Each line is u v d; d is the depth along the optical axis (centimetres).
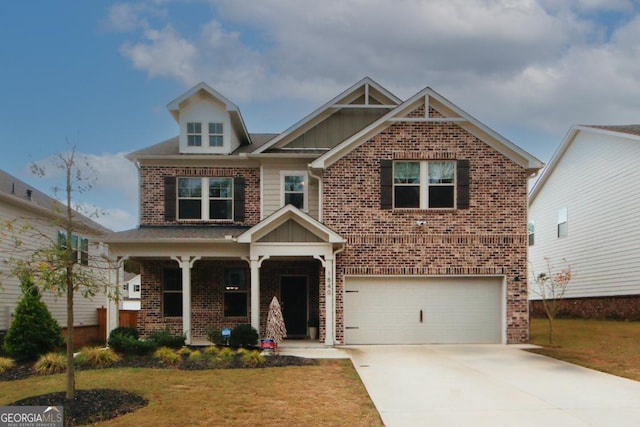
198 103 1698
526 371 1052
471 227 1514
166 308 1673
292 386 886
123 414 702
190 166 1677
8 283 1584
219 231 1583
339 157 1523
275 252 1435
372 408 748
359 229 1506
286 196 1662
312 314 1667
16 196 1634
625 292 1877
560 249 2395
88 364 1080
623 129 1967
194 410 723
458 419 700
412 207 1520
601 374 1019
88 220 2083
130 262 1911
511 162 1529
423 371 1050
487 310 1518
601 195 2048
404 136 1525
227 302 1677
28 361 1237
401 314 1509
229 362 1116
